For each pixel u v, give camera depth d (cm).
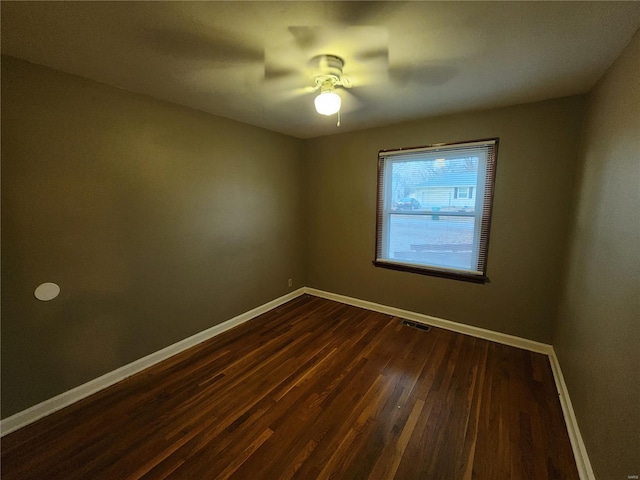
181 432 171
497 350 259
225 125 282
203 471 147
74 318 195
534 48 149
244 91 212
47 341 184
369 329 301
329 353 256
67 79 181
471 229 277
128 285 222
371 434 169
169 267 247
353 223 355
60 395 191
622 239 127
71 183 187
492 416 181
